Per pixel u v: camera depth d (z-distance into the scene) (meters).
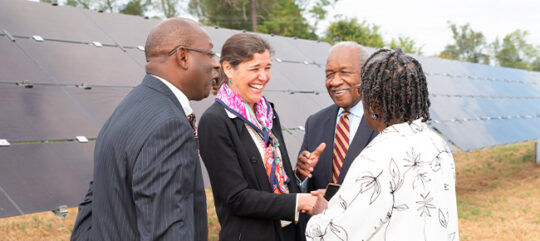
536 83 16.64
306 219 2.52
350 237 1.52
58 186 3.67
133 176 1.44
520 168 12.15
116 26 6.29
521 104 13.19
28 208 3.36
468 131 9.04
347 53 2.64
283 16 33.72
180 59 1.69
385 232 1.49
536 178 10.77
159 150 1.44
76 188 3.75
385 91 1.61
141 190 1.41
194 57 1.72
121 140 1.51
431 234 1.48
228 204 2.20
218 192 2.21
